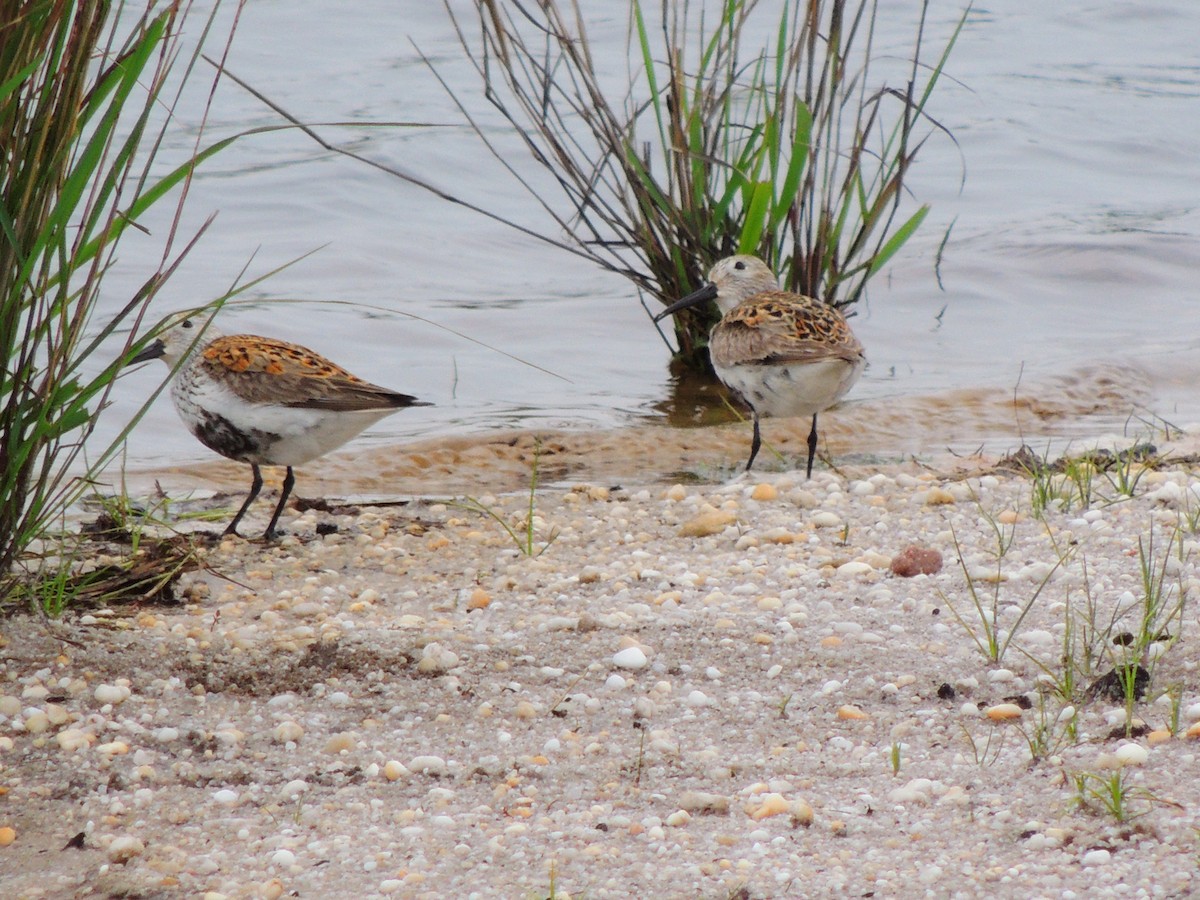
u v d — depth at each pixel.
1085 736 7.30
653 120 25.91
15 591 9.14
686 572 10.31
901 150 16.02
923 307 19.95
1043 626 8.84
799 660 8.50
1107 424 15.88
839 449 15.10
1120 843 6.25
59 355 8.23
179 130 25.66
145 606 9.65
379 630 8.99
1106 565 9.88
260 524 12.21
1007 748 7.29
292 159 24.55
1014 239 22.20
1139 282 20.81
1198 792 6.58
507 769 7.26
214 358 11.30
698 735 7.62
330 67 29.94
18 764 7.09
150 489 13.41
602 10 34.19
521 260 21.41
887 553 10.62
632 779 7.16
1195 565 9.70
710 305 16.94
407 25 33.06
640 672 8.41
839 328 13.41
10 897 6.06
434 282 20.34
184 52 29.75
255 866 6.34
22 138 7.91
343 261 20.67
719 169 17.16
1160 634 8.30
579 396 16.81
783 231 16.23
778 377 13.03
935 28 35.72
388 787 7.09
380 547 11.25
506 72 16.34
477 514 12.38
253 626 9.27
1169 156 26.86
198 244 20.94
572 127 26.41
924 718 7.70
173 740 7.44
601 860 6.36
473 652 8.61
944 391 16.81
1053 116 28.78
